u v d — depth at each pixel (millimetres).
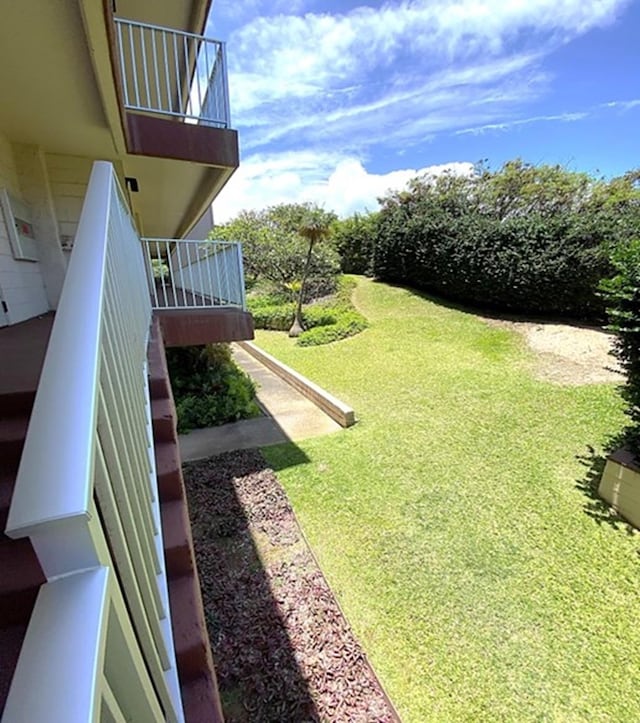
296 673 2182
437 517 3428
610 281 3420
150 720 798
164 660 1137
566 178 12094
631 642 2332
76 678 496
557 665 2215
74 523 575
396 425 5277
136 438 1374
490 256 9547
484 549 3057
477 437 4793
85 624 547
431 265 11547
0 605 1000
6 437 1414
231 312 4750
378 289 13453
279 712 2006
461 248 10297
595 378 6086
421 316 10750
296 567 2916
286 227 18734
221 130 4488
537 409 5359
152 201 7051
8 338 2715
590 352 6977
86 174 4535
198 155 4391
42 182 4203
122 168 4742
